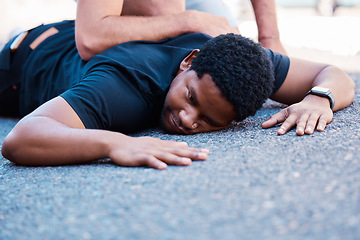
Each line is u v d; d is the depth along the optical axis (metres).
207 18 1.68
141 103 1.37
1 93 1.93
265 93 1.33
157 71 1.43
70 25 1.90
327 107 1.37
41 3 5.49
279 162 0.99
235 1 5.09
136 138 1.14
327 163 0.97
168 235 0.70
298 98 1.60
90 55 1.57
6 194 0.96
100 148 1.12
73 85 1.46
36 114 1.22
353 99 1.62
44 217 0.82
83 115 1.23
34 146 1.15
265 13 2.16
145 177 0.97
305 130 1.24
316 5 5.08
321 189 0.83
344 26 3.86
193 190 0.87
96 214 0.80
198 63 1.30
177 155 1.08
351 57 3.07
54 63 1.73
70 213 0.82
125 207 0.82
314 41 3.71
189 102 1.30
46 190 0.96
